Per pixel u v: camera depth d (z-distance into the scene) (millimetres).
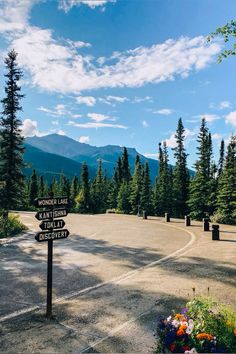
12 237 23188
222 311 6941
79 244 20750
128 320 8344
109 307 9305
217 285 11531
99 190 89500
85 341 7172
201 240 22125
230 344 5617
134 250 18641
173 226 31859
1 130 34062
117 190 84938
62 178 100625
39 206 8297
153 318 8461
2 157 34000
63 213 8992
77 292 10781
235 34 13258
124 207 72125
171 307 9266
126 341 7168
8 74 34312
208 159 52812
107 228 30062
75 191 94000
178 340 5730
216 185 47781
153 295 10375
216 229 22031
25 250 18375
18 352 6695
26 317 8578
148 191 64312
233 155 42500
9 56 34312
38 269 13961
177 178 60062
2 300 9969
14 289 11102
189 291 10805
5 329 7832
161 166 70938
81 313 8844
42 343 7082
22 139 34656
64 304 9602
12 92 34219
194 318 6246
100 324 8094
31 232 26234
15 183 34344
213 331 5828
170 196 60281
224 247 19125
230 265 14625
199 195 48719
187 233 26141
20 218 39844
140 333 7570
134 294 10492
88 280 12273
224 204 38812
